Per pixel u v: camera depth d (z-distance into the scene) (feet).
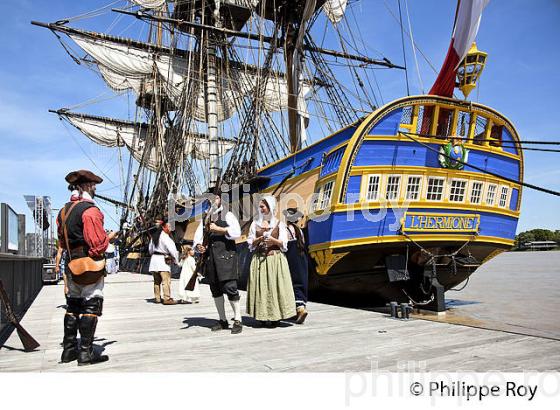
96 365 14.11
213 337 18.78
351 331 19.62
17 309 25.45
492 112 35.17
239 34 82.94
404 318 23.17
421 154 32.99
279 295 20.89
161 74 99.04
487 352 15.03
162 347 16.78
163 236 32.50
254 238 21.48
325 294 37.55
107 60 94.38
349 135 33.94
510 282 56.13
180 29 97.04
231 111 96.17
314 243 34.32
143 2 90.84
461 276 39.06
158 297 32.99
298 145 66.59
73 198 14.94
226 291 19.84
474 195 34.99
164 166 99.55
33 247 48.37
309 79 71.97
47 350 16.57
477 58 32.81
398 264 33.50
